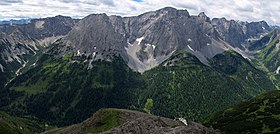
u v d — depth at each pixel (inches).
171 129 5036.9
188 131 4928.6
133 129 5452.8
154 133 5083.7
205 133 5059.1
